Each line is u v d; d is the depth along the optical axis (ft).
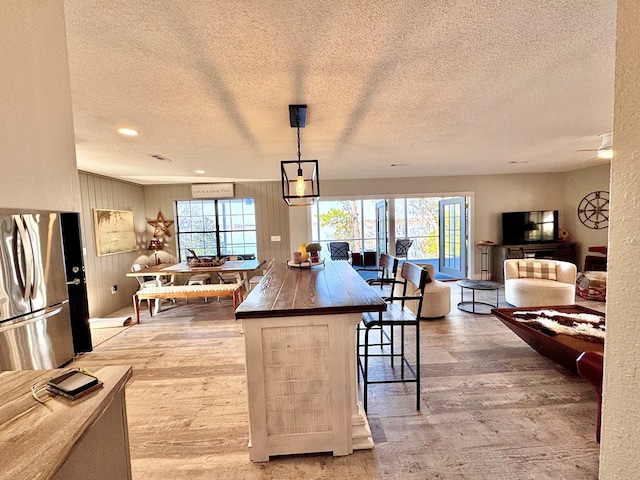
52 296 8.84
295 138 10.51
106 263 16.44
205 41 4.98
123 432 3.67
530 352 9.98
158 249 19.80
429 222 31.40
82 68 5.69
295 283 7.50
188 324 13.85
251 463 5.76
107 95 6.83
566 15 4.59
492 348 10.34
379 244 24.32
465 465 5.55
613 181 1.86
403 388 8.07
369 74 6.23
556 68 6.20
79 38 4.81
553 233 19.93
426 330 12.11
